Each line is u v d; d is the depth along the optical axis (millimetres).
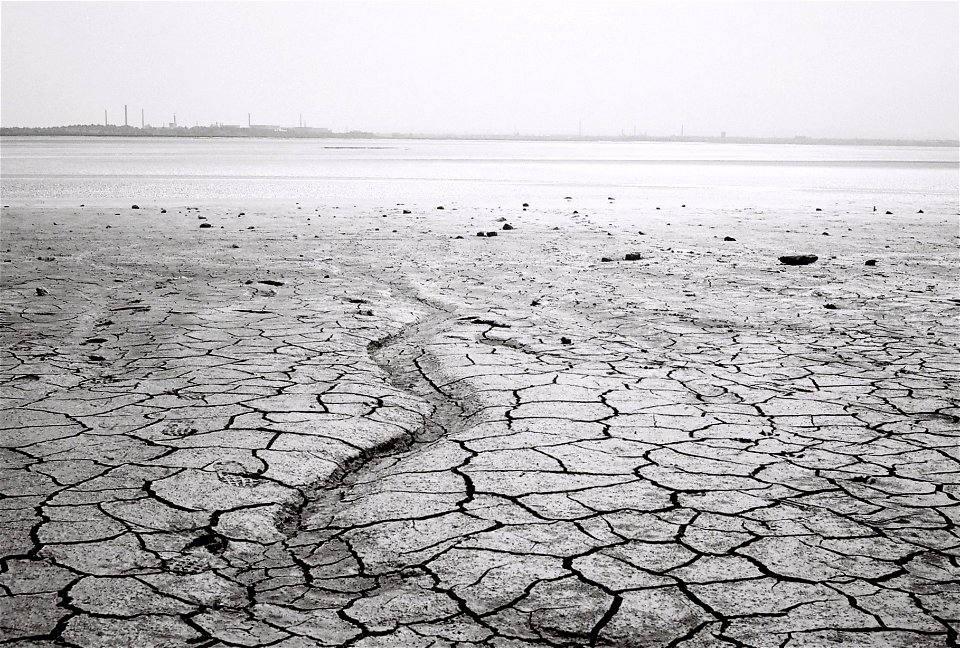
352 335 6195
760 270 9656
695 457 3742
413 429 4219
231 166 42438
